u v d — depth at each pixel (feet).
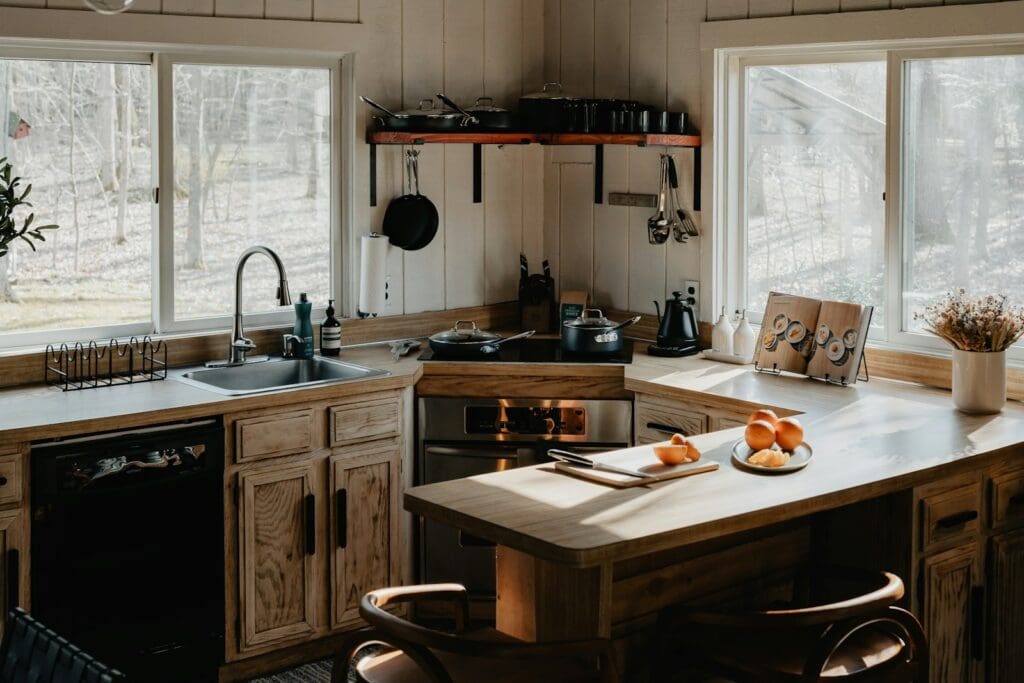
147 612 12.33
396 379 13.89
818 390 13.10
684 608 8.16
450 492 9.10
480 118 15.31
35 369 13.37
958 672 10.66
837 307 13.51
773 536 10.09
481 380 14.71
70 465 11.54
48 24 13.21
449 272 16.83
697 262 15.74
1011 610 11.10
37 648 7.49
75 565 11.75
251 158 15.23
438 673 7.41
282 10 14.82
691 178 15.65
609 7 16.46
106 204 14.20
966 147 13.28
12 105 13.46
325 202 15.94
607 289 16.98
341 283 16.10
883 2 13.51
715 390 13.10
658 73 15.93
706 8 15.23
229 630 12.96
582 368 14.53
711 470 9.70
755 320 15.66
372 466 13.88
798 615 7.59
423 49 16.15
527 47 17.28
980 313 11.70
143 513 12.17
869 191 14.29
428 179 16.44
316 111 15.70
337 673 7.90
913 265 13.91
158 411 12.01
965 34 12.81
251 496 12.87
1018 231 12.93
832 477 9.45
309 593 13.50
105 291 14.30
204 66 14.73
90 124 13.99
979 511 10.71
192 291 14.96
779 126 15.12
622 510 8.57
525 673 8.13
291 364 14.92
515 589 9.29
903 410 11.97
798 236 15.10
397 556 14.26
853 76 14.29
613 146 16.56
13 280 13.62
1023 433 10.94
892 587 7.95
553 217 17.52
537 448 14.55
